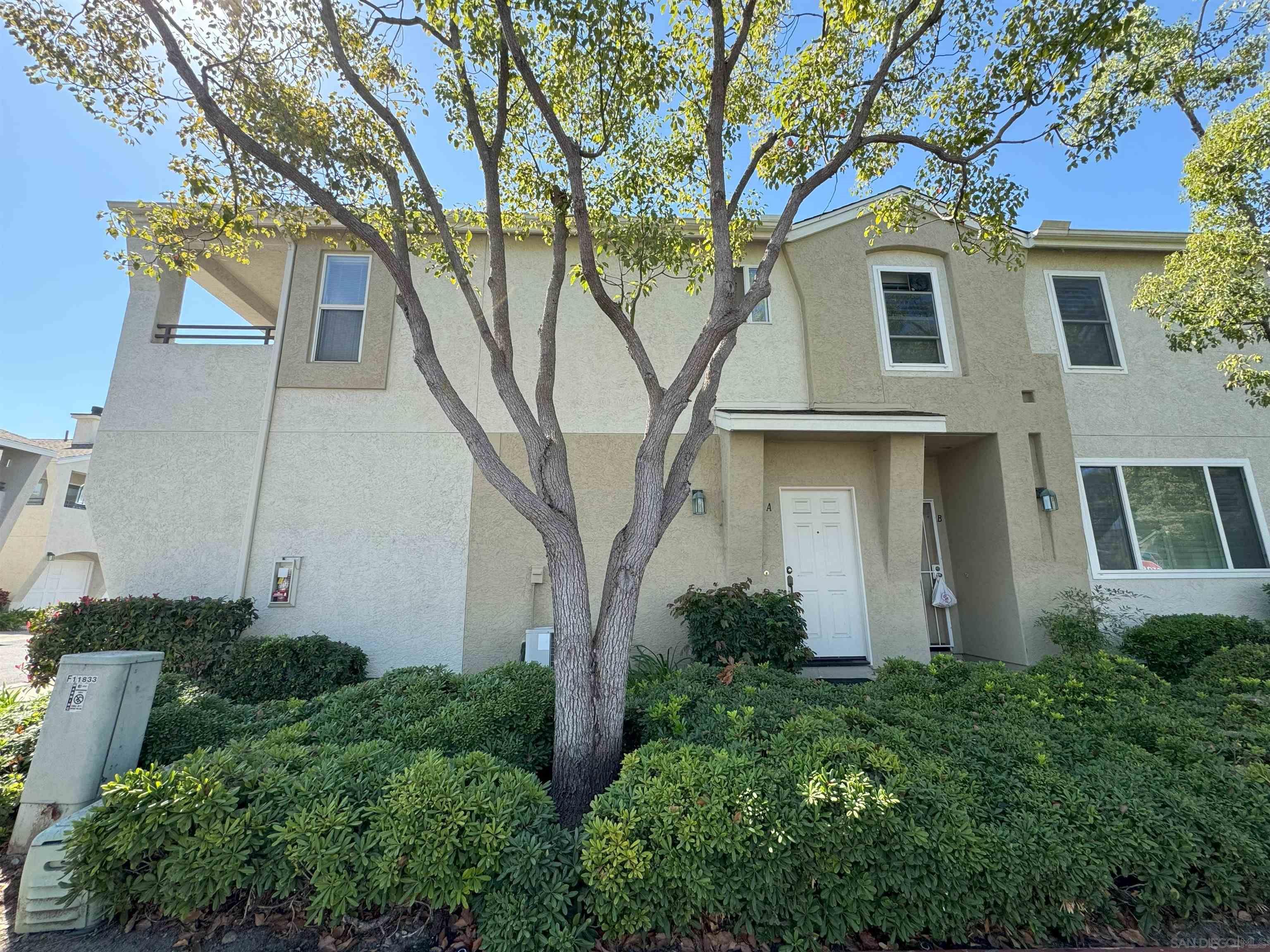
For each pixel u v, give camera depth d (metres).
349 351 8.09
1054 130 4.80
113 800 2.61
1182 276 7.27
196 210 5.52
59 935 2.63
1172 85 6.85
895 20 4.85
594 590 7.53
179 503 7.39
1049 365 8.42
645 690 4.88
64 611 6.51
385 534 7.52
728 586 7.50
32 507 19.67
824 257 8.50
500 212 4.69
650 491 3.87
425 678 4.64
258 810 2.66
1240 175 6.60
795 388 8.23
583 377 8.12
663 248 5.97
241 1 4.52
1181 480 8.42
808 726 3.34
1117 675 5.27
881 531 8.02
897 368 8.30
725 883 2.51
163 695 4.54
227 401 7.71
